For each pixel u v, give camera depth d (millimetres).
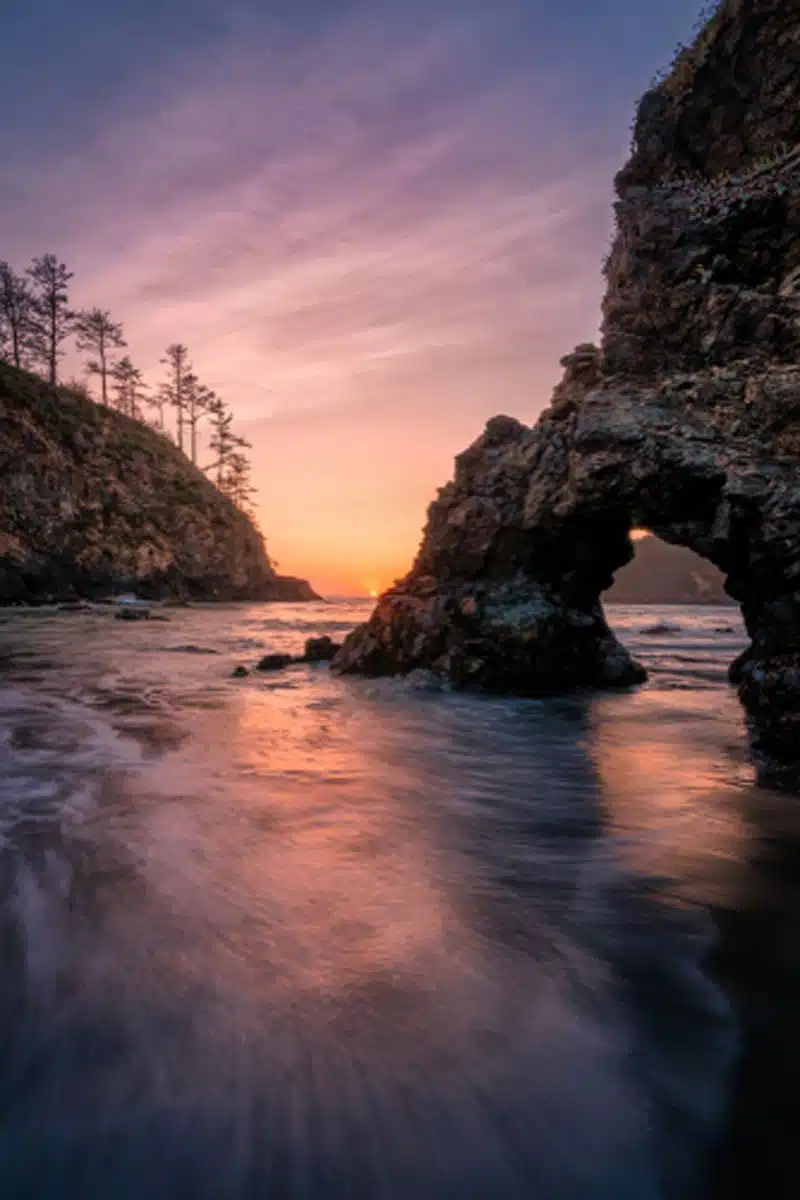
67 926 3449
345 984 3004
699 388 8539
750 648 10742
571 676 11945
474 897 3914
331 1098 2334
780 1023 2797
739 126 9477
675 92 10305
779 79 8930
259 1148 2137
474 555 11812
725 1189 2010
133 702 10414
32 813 5156
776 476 7348
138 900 3750
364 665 12703
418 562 13211
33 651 18047
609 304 9969
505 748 7809
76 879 4000
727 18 9445
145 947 3266
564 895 3959
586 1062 2543
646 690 12188
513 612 11172
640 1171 2074
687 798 5883
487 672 11203
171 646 19906
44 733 8055
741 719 9398
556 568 11766
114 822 4988
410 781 6375
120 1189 1987
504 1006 2873
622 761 7203
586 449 8680
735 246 8875
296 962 3176
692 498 8125
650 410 8516
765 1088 2422
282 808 5457
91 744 7500
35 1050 2545
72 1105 2291
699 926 3600
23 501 46281
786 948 3381
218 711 9734
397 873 4230
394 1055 2551
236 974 3061
